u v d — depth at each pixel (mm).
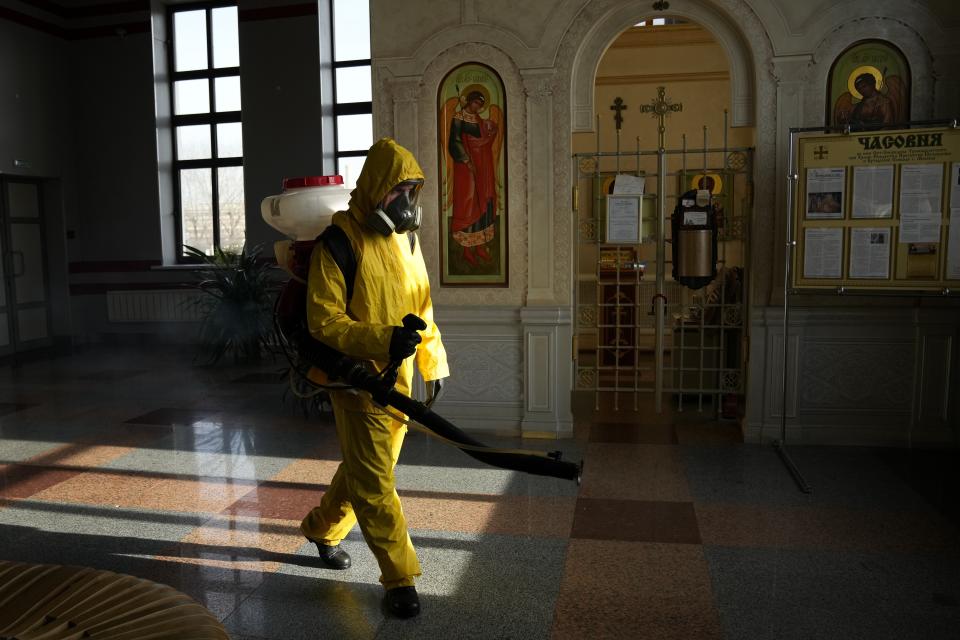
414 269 2715
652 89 7992
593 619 2566
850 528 3348
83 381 7125
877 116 4445
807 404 4672
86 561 3084
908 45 4375
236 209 9438
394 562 2580
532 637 2453
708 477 4082
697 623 2529
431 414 2344
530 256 4875
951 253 4090
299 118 8742
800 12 4438
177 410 5844
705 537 3266
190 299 9305
